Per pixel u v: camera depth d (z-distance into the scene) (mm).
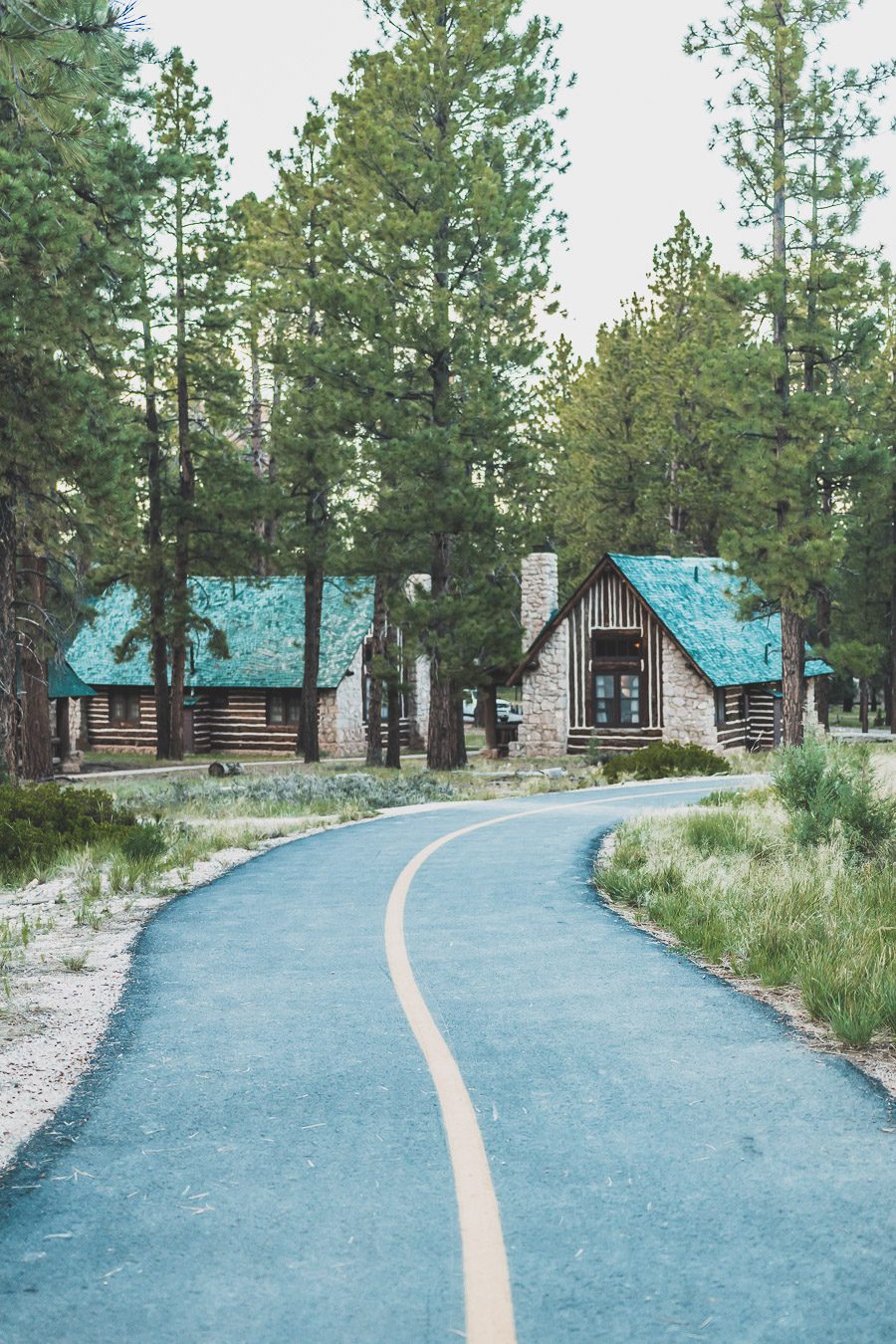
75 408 23547
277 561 46094
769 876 11664
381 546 39906
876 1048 6473
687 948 9234
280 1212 4418
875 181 34469
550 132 37844
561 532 66625
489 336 37969
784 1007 7426
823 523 37000
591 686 45500
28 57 11773
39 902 12242
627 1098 5664
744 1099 5609
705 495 61188
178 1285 3855
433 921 10656
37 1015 7328
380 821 21797
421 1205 4461
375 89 37594
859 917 9570
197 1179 4746
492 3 35844
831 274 35688
